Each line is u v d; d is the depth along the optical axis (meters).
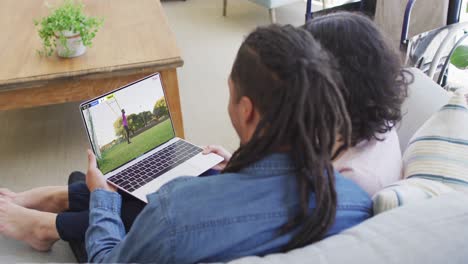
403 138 1.38
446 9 2.21
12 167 2.22
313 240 0.75
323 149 0.71
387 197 0.85
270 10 3.55
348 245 0.71
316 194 0.72
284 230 0.73
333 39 0.95
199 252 0.73
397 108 1.01
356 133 1.00
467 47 2.28
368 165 1.00
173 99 1.92
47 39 1.82
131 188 1.38
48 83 1.73
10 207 1.34
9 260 1.21
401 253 0.69
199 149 1.57
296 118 0.68
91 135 1.40
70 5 1.94
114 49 1.91
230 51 3.40
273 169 0.74
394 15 2.42
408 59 2.07
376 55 0.95
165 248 0.73
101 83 1.81
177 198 0.75
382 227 0.74
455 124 1.04
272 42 0.71
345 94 0.90
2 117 2.60
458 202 0.79
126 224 1.32
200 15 4.09
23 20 2.22
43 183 2.11
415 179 0.95
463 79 2.71
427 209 0.77
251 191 0.74
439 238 0.71
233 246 0.73
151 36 2.03
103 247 0.98
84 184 1.49
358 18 0.98
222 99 2.79
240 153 0.76
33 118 2.60
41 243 1.31
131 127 1.51
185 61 3.25
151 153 1.54
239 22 3.93
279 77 0.69
